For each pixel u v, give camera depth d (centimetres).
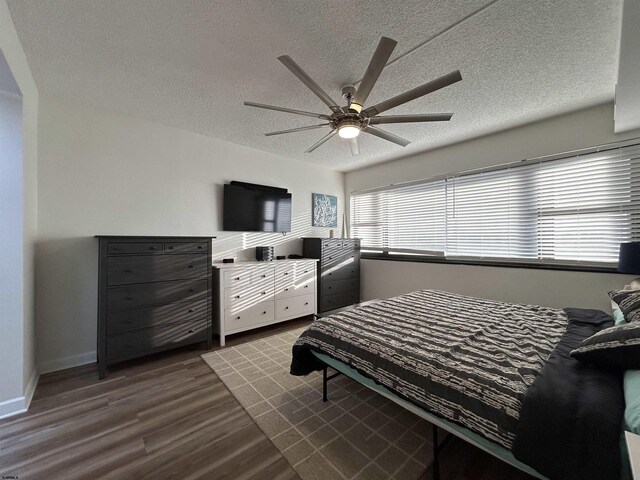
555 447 87
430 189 388
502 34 165
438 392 120
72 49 180
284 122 291
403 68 197
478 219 340
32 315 217
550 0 141
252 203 367
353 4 144
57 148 243
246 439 157
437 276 373
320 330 187
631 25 128
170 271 264
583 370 112
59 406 187
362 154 400
